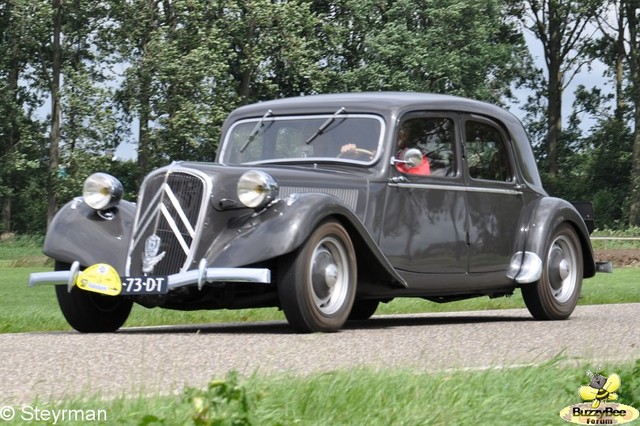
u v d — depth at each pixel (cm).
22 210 8531
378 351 894
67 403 551
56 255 1111
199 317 1527
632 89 9256
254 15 7438
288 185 1129
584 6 9156
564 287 1402
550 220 1370
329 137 1255
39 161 7988
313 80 7569
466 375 676
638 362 697
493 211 1331
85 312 1154
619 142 9638
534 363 766
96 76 7788
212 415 484
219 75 7331
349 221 1100
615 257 5319
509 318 1466
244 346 905
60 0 7862
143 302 1100
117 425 500
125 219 1144
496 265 1329
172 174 1089
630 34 9262
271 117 1317
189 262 1054
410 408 564
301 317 1054
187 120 7219
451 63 7575
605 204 9325
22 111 7869
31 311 1769
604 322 1291
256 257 1031
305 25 7656
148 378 708
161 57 7331
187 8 7500
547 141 9894
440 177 1266
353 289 1102
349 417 543
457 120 1315
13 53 7850
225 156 1329
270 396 564
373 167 1206
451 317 1505
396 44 7562
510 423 554
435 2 7725
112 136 7481
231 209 1077
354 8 7844
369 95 1292
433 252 1243
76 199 1170
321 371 726
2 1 7806
